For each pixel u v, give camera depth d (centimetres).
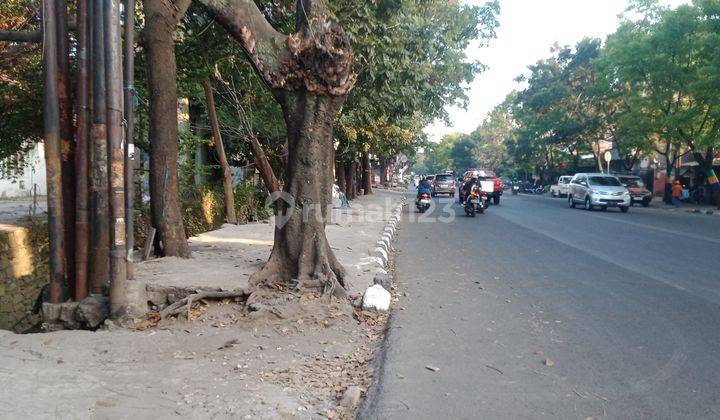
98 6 595
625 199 2653
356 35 1046
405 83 1298
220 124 1605
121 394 430
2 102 1038
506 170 8281
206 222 1510
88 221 640
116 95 604
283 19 1149
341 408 429
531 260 1140
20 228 987
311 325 632
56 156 630
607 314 705
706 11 2483
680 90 2792
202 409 411
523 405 432
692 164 3616
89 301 628
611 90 3475
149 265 794
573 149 4762
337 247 1145
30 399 404
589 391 461
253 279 707
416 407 426
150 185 864
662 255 1198
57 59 627
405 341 586
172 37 838
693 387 470
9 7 958
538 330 634
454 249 1313
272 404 425
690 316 693
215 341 576
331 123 730
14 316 947
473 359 536
